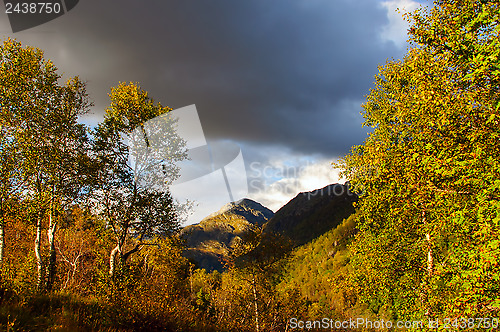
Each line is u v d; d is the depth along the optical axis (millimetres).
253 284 21281
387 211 11250
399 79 12047
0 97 12453
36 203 11891
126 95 12422
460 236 7566
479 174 6078
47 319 6652
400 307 10828
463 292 6020
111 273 11500
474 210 6191
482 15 6086
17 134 12133
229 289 22984
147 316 8297
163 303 9062
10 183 11750
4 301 6961
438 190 7141
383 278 10969
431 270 9625
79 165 12375
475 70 6000
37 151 12234
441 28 7285
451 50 6984
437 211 7805
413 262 10719
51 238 12617
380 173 9516
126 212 12289
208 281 41031
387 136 12031
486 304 5539
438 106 6938
